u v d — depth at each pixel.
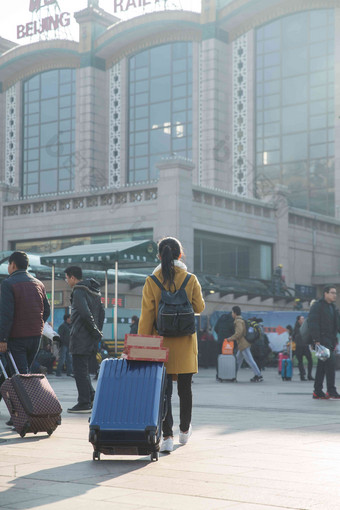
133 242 21.45
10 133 54.22
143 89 49.31
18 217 35.00
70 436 7.05
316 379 12.03
